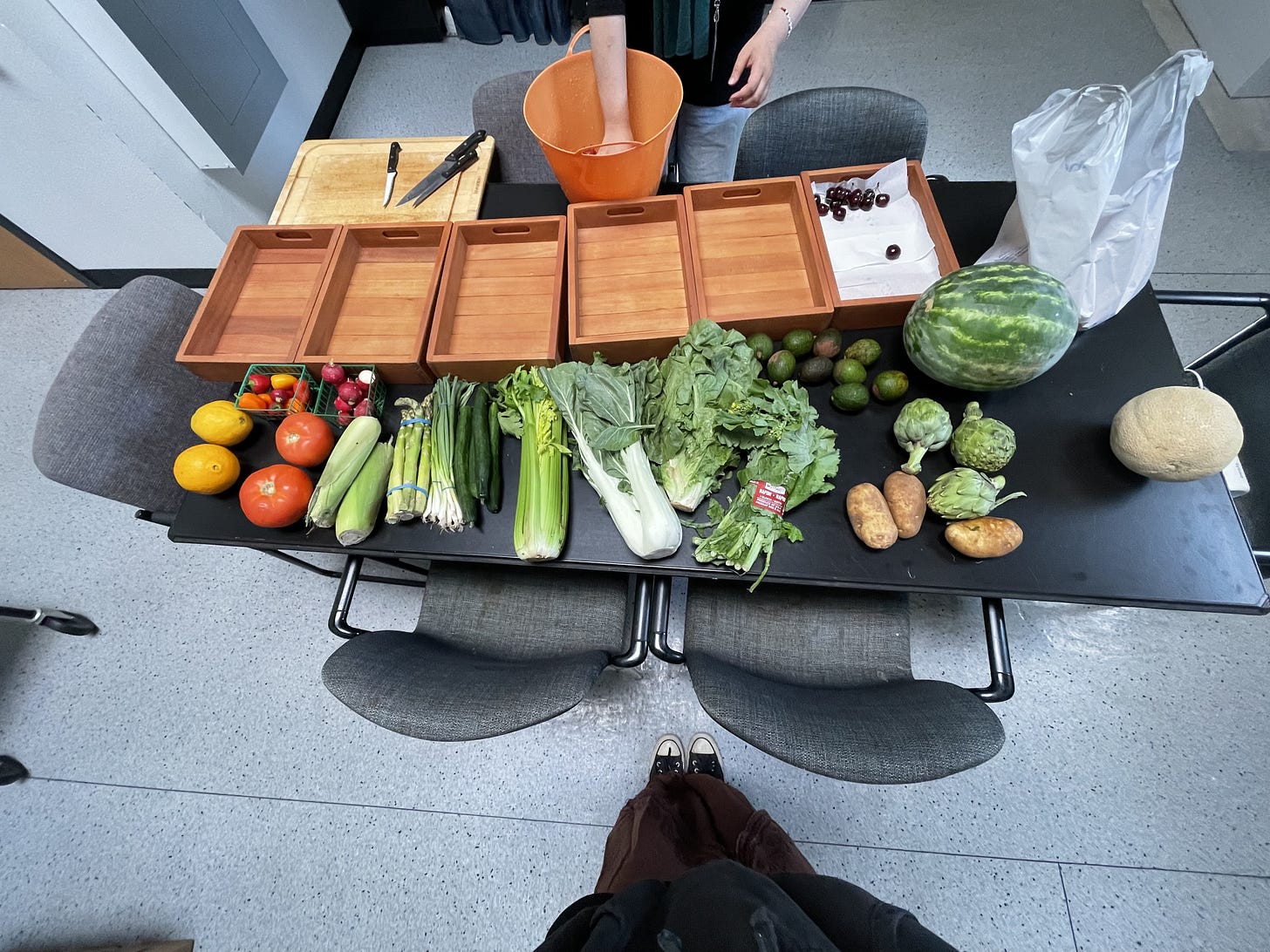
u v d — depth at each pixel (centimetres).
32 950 149
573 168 126
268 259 142
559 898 148
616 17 118
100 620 186
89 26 155
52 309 255
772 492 103
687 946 77
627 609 134
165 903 152
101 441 122
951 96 268
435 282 128
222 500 119
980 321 95
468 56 311
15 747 171
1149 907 139
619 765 161
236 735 170
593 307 128
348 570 120
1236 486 117
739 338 109
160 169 196
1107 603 100
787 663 125
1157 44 272
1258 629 161
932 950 73
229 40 203
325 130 285
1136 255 109
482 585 137
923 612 170
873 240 129
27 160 185
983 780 153
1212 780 149
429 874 152
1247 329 132
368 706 97
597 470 108
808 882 96
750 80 141
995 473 107
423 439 116
